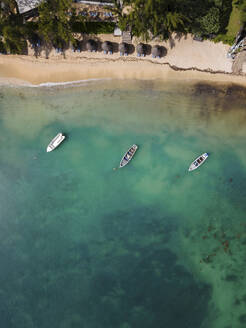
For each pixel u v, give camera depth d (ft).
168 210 142.92
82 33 185.37
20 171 157.38
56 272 126.93
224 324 112.27
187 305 117.08
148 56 186.09
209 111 171.12
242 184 148.25
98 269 127.44
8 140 166.81
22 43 180.24
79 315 116.16
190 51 182.50
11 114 175.32
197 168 153.48
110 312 116.47
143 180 152.56
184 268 126.21
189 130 165.89
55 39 178.40
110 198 147.84
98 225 139.74
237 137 162.09
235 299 117.60
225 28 178.91
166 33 179.93
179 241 133.69
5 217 142.92
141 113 173.06
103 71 187.93
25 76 188.96
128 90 182.80
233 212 140.15
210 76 180.96
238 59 177.99
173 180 151.53
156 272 125.80
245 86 177.78
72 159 160.76
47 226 139.95
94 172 156.25
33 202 147.43
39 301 119.85
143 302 118.42
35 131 170.19
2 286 123.75
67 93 183.42
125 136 166.30
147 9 150.00
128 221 140.56
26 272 127.24
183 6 163.53
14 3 170.30
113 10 164.96
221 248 130.41
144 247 132.87
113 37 187.11
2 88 185.06
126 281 123.95
